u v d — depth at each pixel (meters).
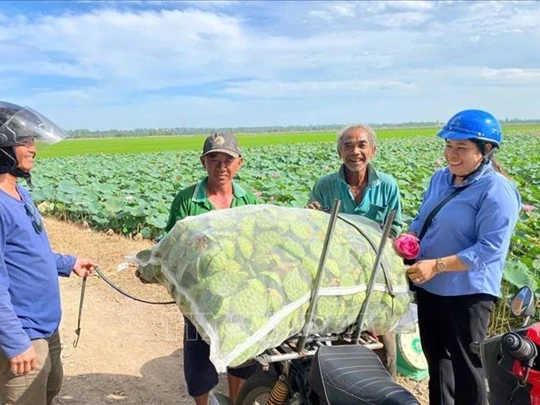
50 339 3.43
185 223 3.00
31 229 3.11
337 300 2.75
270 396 3.04
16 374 2.98
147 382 4.70
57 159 32.72
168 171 21.52
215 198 4.11
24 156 3.01
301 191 13.88
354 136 4.16
